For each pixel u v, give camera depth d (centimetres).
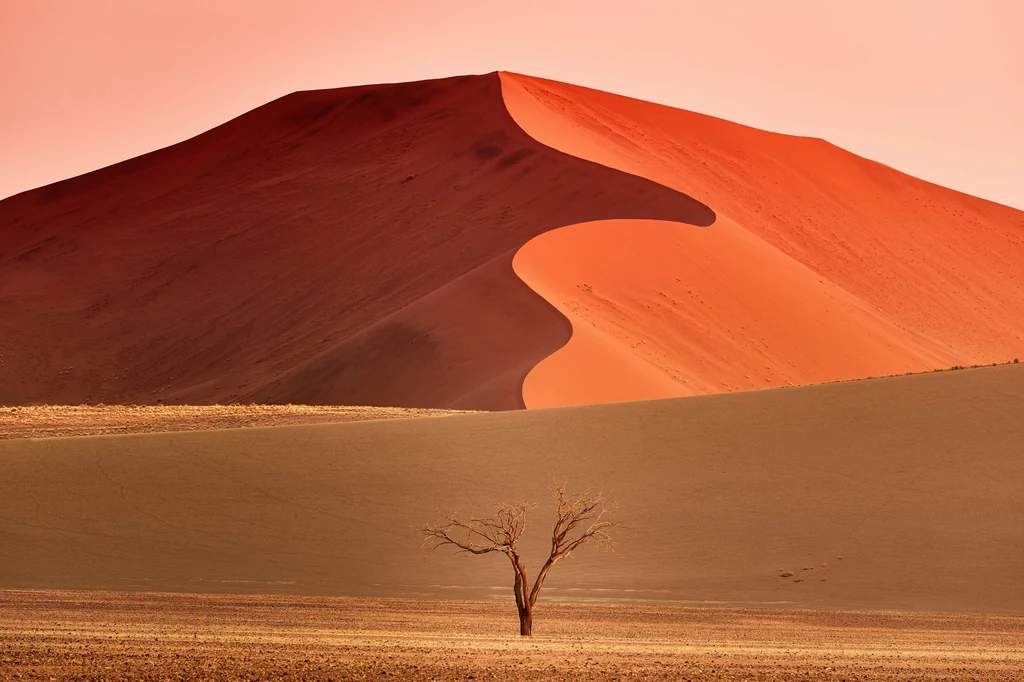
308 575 6681
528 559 6900
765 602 6075
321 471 8212
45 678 3269
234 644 4209
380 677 3403
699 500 7481
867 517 7081
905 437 8106
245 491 7931
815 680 3475
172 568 6781
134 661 3656
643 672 3612
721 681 3434
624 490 7688
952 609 5859
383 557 6962
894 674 3628
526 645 4412
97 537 7275
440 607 5916
